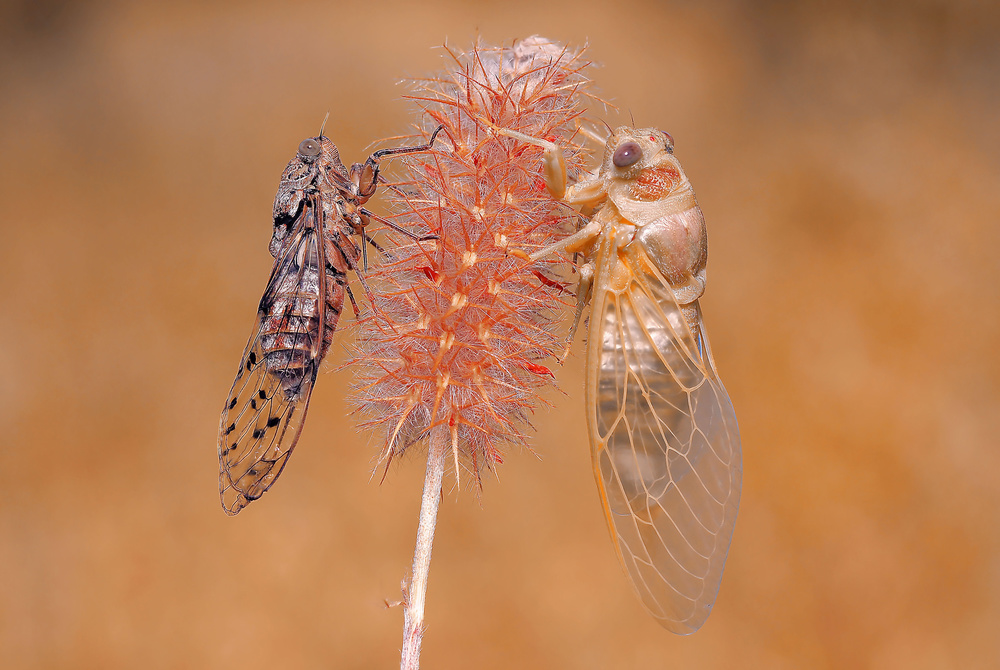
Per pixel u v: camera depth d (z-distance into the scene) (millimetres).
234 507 364
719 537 360
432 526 353
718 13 1331
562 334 360
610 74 1205
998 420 747
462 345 355
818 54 1269
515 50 359
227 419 366
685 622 356
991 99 1177
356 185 368
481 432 357
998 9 1296
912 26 1291
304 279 365
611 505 355
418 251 356
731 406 363
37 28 1338
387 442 359
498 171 356
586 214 362
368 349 359
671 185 360
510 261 355
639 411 358
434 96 357
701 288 362
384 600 353
